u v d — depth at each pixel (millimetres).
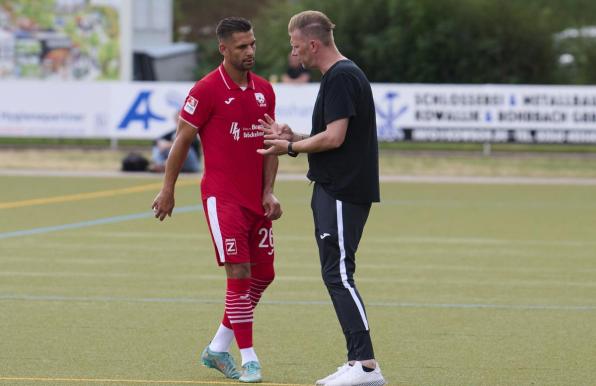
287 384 15789
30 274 25547
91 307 21672
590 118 59312
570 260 28578
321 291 23688
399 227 35094
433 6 83375
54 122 60094
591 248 30781
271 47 88938
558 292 23891
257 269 16594
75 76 71312
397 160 60500
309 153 15320
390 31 83250
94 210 38781
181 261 27734
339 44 84375
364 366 14922
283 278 25297
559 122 59438
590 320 20859
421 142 59812
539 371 16766
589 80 84125
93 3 70938
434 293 23625
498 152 66250
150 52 91000
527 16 83438
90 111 59875
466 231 34250
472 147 70188
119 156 61281
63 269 26281
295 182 50844
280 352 17938
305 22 15172
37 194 43938
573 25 92750
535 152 66750
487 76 82688
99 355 17547
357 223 15258
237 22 15883
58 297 22719
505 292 23797
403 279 25375
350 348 15078
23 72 71188
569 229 34969
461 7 83250
